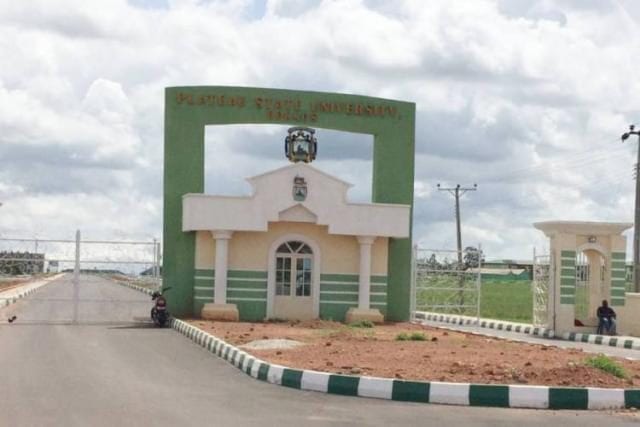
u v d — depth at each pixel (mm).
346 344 21703
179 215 32656
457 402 13914
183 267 32562
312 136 33062
